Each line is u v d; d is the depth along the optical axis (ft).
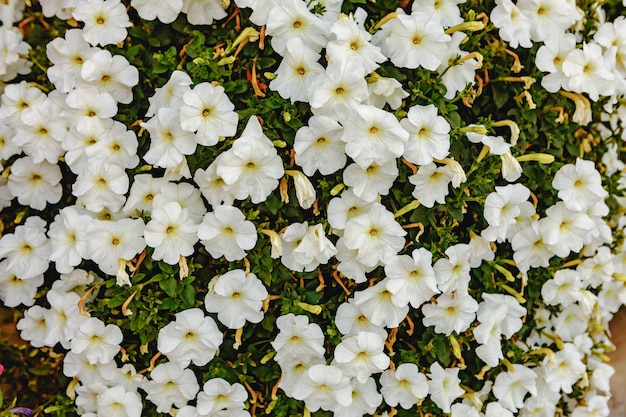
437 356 3.63
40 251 3.64
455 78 3.55
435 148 3.40
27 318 3.71
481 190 3.55
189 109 3.31
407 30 3.43
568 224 3.68
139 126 3.58
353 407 3.60
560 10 3.64
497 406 3.74
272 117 3.43
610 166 4.09
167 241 3.41
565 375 3.87
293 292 3.52
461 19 3.57
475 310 3.56
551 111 3.73
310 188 3.38
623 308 4.89
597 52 3.68
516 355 3.80
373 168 3.42
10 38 3.79
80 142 3.52
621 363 4.99
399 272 3.44
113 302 3.48
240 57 3.51
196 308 3.48
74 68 3.58
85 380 3.63
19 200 3.67
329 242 3.39
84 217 3.50
